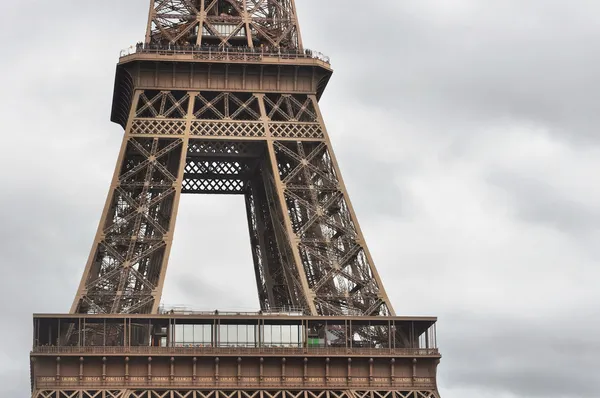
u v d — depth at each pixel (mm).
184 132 195625
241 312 182375
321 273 191625
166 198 196125
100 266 187875
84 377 173000
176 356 174875
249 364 176625
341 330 180125
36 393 171000
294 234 189750
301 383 176875
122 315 175500
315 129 199500
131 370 174375
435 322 180750
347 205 193250
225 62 199000
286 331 179000
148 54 197500
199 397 175000
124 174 190875
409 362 179250
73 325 177500
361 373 178250
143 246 189125
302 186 195000
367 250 189500
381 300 184750
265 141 197375
